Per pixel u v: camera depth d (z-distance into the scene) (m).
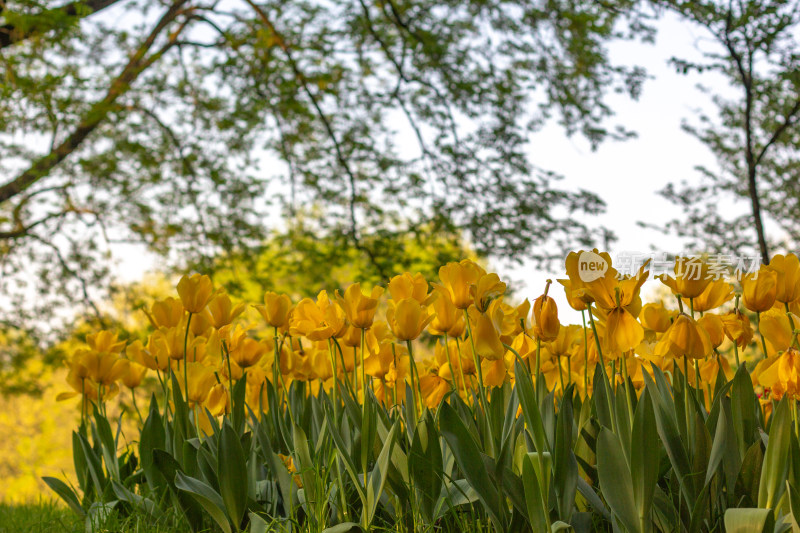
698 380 1.73
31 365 12.52
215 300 2.25
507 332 1.81
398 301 1.95
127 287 11.41
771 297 1.59
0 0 7.47
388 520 1.91
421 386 2.21
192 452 2.13
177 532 2.15
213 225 11.21
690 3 6.70
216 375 2.49
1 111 7.66
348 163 11.12
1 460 22.16
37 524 2.90
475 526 1.77
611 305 1.50
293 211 11.28
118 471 2.50
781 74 6.81
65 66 8.73
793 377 1.45
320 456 1.91
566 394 1.56
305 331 2.04
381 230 10.33
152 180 11.10
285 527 1.85
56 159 9.20
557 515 1.54
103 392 2.78
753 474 1.55
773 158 8.66
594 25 9.28
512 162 9.70
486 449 1.84
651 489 1.39
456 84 10.23
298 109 10.58
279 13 10.74
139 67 10.07
